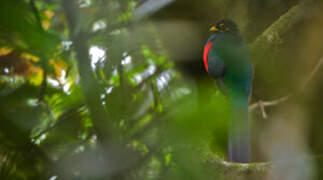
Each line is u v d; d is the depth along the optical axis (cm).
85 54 204
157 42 422
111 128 207
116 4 305
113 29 283
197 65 1064
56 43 155
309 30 1002
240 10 1130
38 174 205
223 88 930
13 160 194
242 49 961
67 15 198
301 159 408
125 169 205
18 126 183
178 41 432
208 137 169
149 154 204
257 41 995
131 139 208
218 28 1034
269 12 1106
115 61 268
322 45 1010
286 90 1071
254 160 1045
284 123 1062
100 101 203
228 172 501
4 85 208
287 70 1041
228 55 935
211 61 960
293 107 1081
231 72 916
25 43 153
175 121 168
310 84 1076
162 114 185
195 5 1069
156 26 416
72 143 213
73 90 214
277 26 987
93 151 209
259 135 1051
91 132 214
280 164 488
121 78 262
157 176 204
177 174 199
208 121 163
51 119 212
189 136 168
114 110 217
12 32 147
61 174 204
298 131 1069
